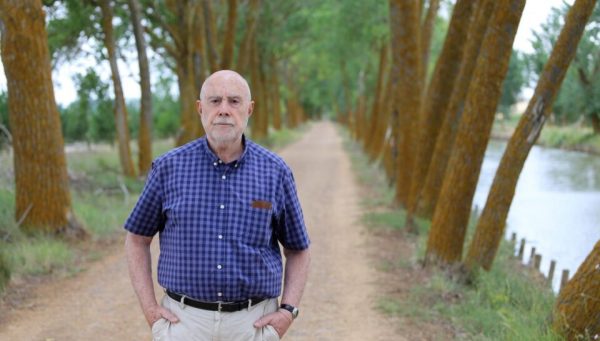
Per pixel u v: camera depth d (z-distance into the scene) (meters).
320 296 8.04
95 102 19.02
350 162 29.34
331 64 37.78
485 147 8.71
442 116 12.21
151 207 3.04
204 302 2.97
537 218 16.44
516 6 8.12
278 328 3.10
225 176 2.96
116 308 7.22
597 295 4.78
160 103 40.16
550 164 29.42
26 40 9.80
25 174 10.07
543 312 6.69
